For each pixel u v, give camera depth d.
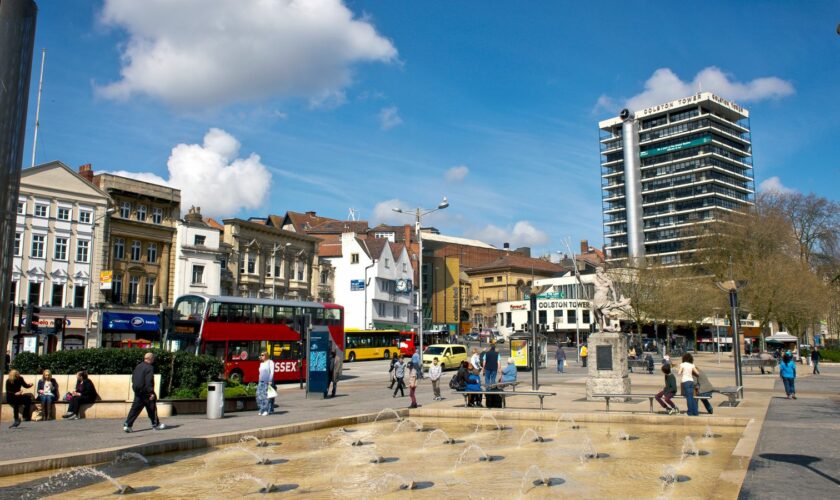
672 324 67.88
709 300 58.97
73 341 47.94
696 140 126.44
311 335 25.97
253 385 22.62
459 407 20.66
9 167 4.85
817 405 19.95
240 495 9.68
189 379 20.47
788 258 55.09
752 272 54.72
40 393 18.39
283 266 68.31
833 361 53.28
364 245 80.81
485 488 9.90
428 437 15.60
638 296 61.25
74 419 18.30
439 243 134.38
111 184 51.72
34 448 12.84
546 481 10.26
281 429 15.95
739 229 58.69
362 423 18.44
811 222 60.84
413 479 10.59
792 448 11.70
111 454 12.38
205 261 58.03
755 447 11.83
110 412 18.80
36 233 46.91
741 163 130.50
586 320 98.62
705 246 61.97
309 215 101.06
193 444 13.81
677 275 64.75
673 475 10.62
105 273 47.06
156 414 15.99
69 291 48.31
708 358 64.69
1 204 4.74
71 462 11.73
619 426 16.92
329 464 12.10
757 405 20.00
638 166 132.75
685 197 124.75
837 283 57.62
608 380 21.67
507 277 123.31
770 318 55.19
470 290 128.38
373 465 11.97
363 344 61.00
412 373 21.06
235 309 33.75
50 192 47.78
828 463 10.19
